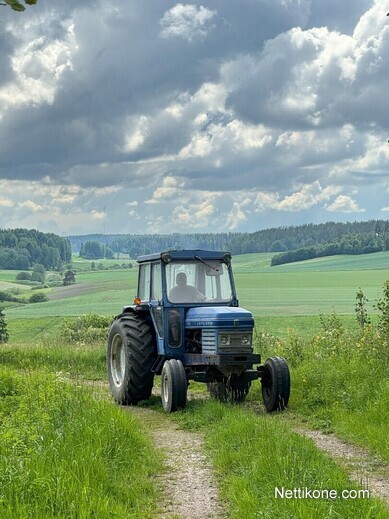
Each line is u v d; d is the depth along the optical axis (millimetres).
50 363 18766
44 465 6488
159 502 6703
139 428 9641
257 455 7672
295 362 15328
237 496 6484
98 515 5652
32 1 3264
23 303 139875
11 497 5695
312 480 6488
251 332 12328
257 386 13922
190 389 14867
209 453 8625
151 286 13484
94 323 37500
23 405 9078
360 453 8820
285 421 11008
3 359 19016
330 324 17453
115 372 14055
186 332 12906
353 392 11609
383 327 14062
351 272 167875
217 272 13305
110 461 7449
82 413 8992
